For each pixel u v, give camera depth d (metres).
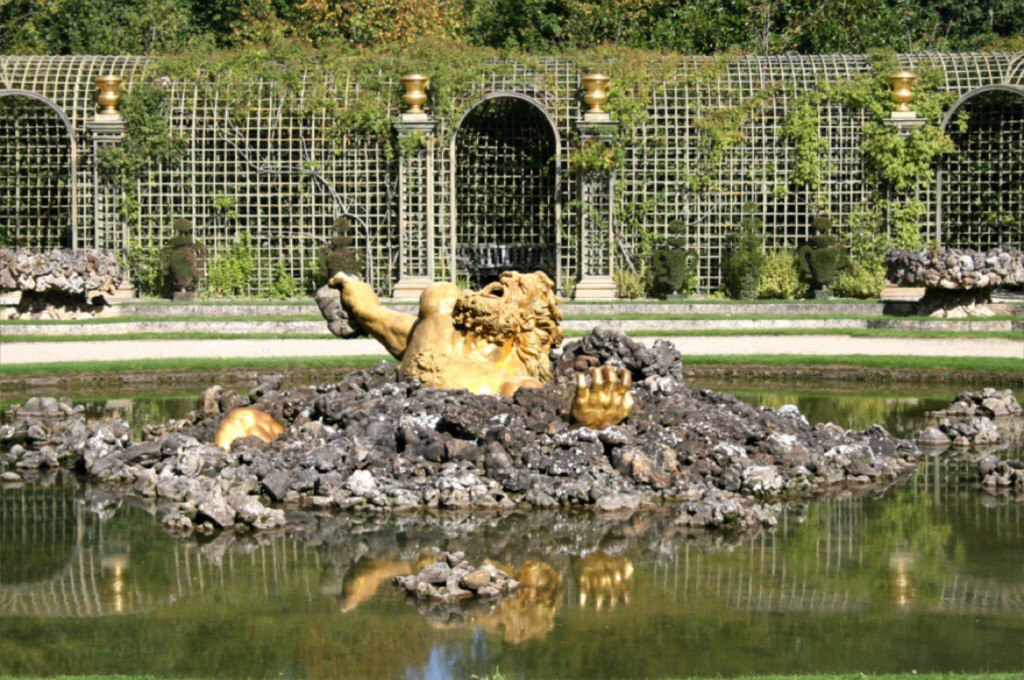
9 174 39.38
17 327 30.33
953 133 38.94
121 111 36.88
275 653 9.66
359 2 51.69
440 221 37.22
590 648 9.77
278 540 13.17
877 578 11.69
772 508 14.70
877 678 8.84
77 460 17.25
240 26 52.69
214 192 37.50
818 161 37.03
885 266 36.72
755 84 37.47
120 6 53.19
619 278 37.06
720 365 26.91
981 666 9.31
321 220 38.22
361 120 36.75
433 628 10.29
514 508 14.64
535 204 41.19
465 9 55.44
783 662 9.42
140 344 29.14
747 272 36.41
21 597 11.13
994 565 12.13
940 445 18.81
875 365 26.52
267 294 37.88
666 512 14.44
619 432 15.66
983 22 56.88
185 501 14.53
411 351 17.92
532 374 17.92
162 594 11.23
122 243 37.03
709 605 10.87
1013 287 37.53
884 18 52.69
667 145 37.09
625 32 52.69
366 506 14.59
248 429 16.86
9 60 37.69
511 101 38.78
